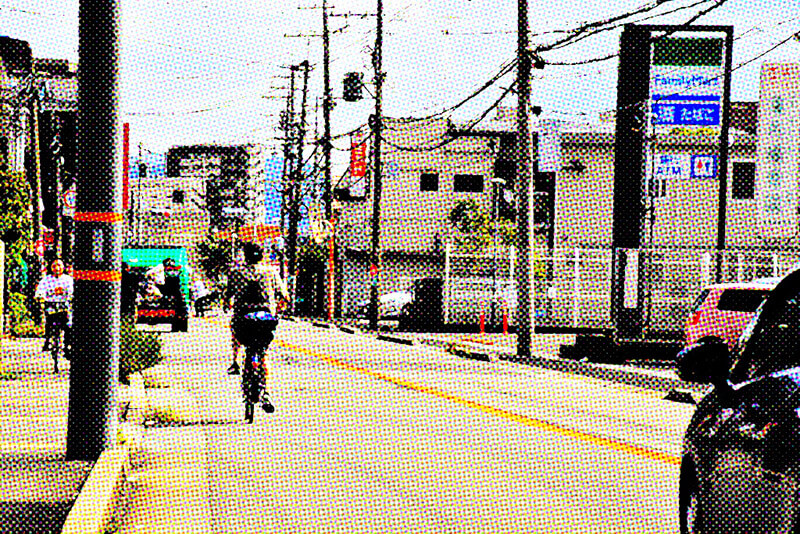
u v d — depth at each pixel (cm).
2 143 4806
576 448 1306
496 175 7769
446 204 7788
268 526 854
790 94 4959
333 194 8138
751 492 523
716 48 3872
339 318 7700
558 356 3372
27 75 5053
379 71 5388
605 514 905
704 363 627
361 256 7888
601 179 6662
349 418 1577
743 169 5609
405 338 4362
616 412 1755
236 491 1001
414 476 1089
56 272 2219
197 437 1355
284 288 1516
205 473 1095
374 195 5353
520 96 3353
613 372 2578
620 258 4028
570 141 6656
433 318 5616
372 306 5284
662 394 2111
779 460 486
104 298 1013
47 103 5172
